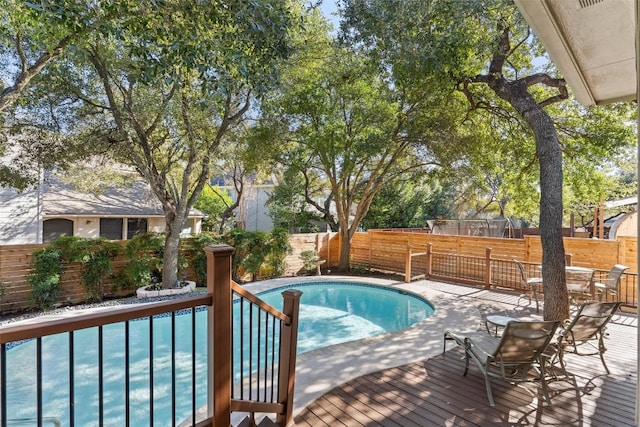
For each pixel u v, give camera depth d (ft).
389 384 13.17
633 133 26.78
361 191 42.55
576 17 8.14
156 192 29.63
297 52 26.84
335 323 25.85
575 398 11.96
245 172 39.45
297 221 50.11
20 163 28.04
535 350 12.19
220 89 13.91
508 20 20.29
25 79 19.26
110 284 29.68
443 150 33.09
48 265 25.84
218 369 7.32
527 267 29.99
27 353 18.99
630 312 22.71
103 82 25.71
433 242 36.88
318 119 34.32
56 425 8.46
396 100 32.50
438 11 18.54
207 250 7.34
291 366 10.23
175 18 13.14
